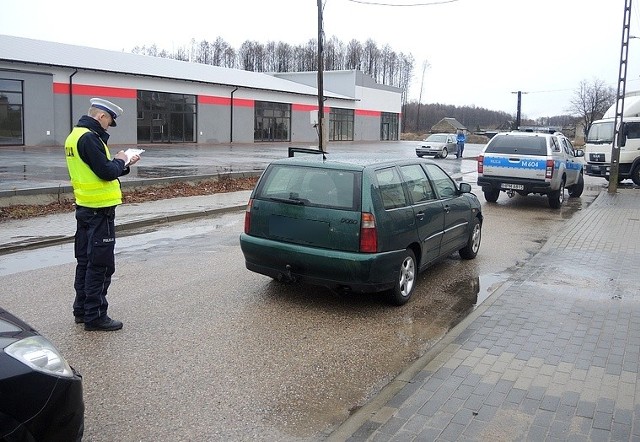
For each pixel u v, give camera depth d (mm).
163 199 14445
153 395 4230
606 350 5094
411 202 6781
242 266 8070
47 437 2793
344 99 59688
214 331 5566
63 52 38094
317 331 5668
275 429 3816
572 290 7078
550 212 14484
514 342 5266
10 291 6715
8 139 32094
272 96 50312
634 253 9375
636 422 3805
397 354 5152
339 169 6293
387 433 3648
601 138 22453
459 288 7336
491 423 3777
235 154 31859
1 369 2666
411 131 118188
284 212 6324
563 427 3730
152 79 39688
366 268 5934
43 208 12141
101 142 5305
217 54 115000
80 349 5035
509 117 107750
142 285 7043
